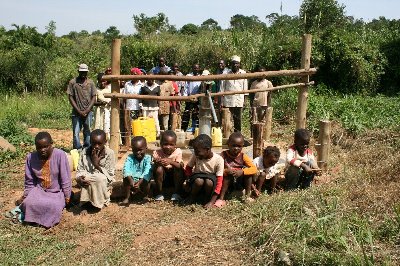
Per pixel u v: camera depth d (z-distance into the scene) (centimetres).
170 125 1034
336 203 529
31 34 2347
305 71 714
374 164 757
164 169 610
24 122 1369
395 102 1394
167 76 638
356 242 436
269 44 1834
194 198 609
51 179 573
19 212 561
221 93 679
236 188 634
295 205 534
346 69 1720
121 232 519
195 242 487
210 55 1905
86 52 2167
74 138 851
